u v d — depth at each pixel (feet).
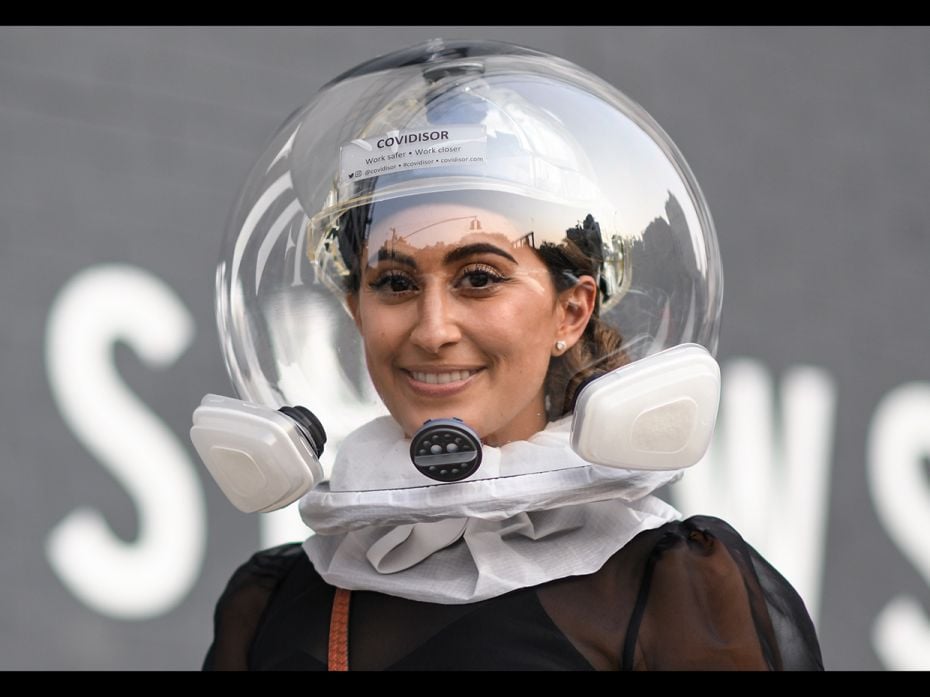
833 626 41.14
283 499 13.93
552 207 13.35
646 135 14.55
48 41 37.52
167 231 37.50
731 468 40.86
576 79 14.80
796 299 43.65
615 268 13.67
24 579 33.88
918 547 42.63
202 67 38.99
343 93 15.20
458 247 13.15
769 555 40.47
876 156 45.70
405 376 13.56
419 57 15.33
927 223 45.75
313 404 14.40
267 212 14.92
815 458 42.27
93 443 35.09
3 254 35.76
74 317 35.94
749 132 44.39
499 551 13.48
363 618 13.94
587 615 13.15
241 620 15.75
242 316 14.93
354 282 14.06
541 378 13.44
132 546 34.73
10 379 34.94
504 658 13.02
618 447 12.83
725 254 43.24
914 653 41.88
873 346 44.19
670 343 14.11
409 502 13.50
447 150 13.51
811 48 45.60
